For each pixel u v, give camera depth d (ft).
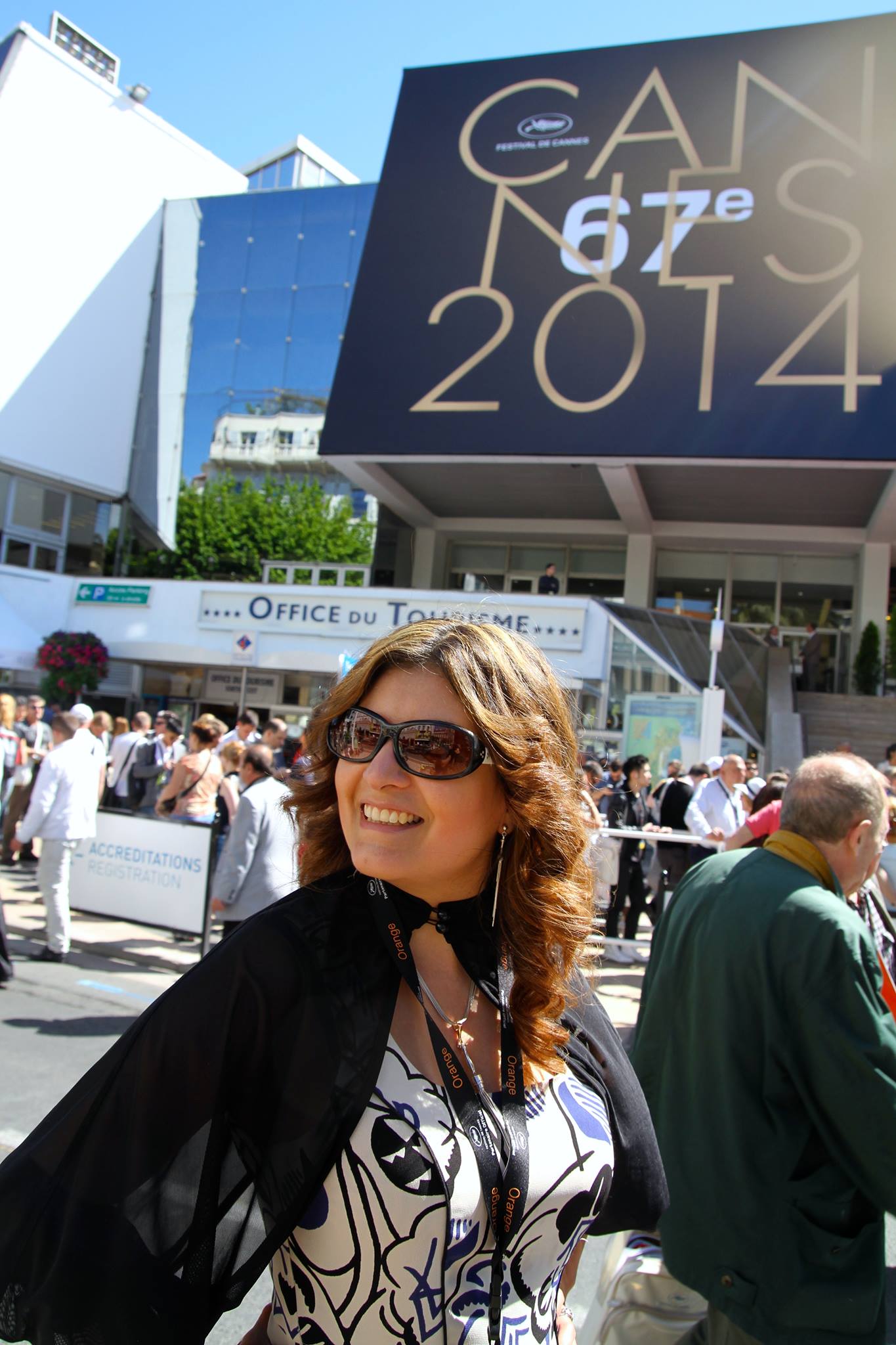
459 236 60.90
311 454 79.05
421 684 4.08
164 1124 3.42
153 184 85.05
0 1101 13.84
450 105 64.13
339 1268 3.42
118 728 39.04
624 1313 7.22
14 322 75.82
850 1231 5.91
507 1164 3.64
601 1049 4.50
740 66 58.75
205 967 3.64
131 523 81.82
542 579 65.98
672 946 7.04
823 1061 5.75
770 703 57.16
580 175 59.82
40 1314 3.23
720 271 55.77
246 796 19.56
